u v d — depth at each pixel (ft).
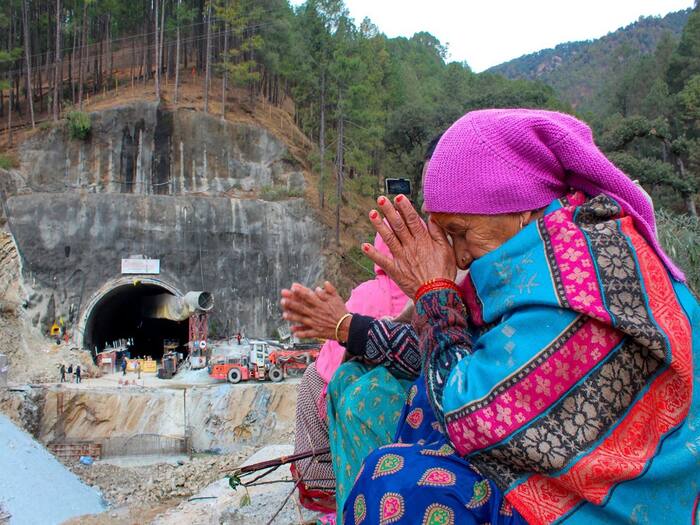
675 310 6.08
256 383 130.11
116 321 197.36
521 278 6.42
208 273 164.86
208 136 181.98
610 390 5.89
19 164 168.66
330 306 8.75
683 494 5.99
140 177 175.42
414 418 7.68
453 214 7.18
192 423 120.88
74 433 118.01
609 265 6.08
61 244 156.97
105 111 174.60
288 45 222.28
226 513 20.13
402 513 6.34
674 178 140.56
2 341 141.69
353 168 229.04
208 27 208.85
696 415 6.10
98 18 239.30
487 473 6.18
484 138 6.98
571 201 6.99
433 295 7.26
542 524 5.87
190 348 149.59
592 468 5.64
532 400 5.92
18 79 214.07
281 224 173.27
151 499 57.36
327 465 12.88
